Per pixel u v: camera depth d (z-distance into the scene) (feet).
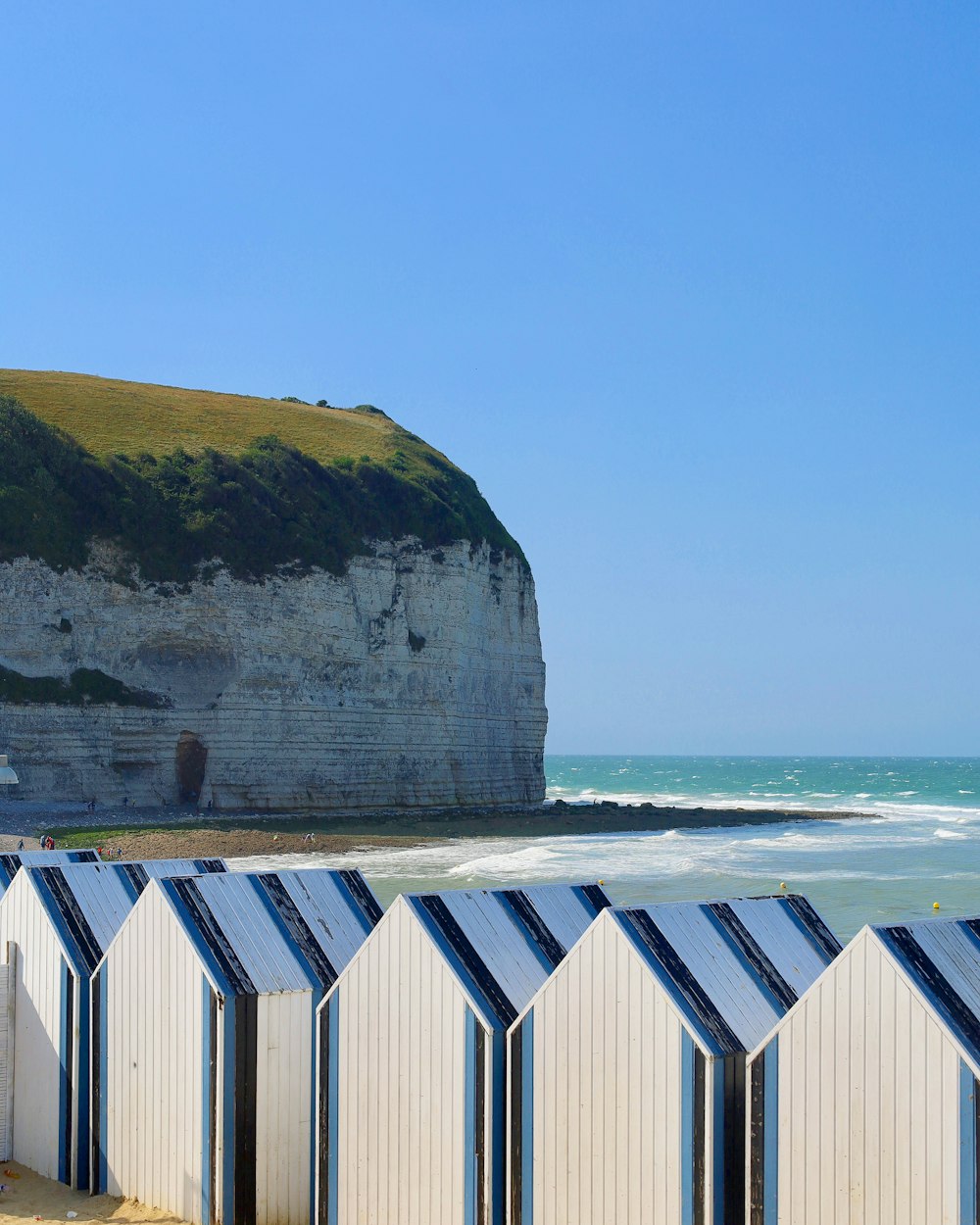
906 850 246.88
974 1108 37.60
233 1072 52.21
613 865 204.44
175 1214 53.67
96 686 247.70
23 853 73.05
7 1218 53.98
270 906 57.47
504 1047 47.26
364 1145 50.93
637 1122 43.91
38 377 327.06
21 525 245.45
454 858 209.46
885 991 40.01
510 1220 46.50
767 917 51.01
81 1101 58.90
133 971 57.26
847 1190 40.22
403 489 301.43
